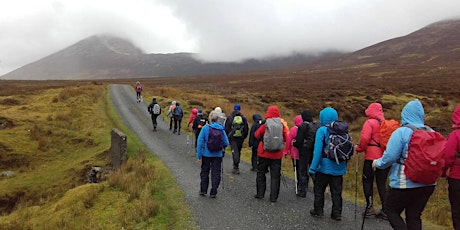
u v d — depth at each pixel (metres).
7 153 18.06
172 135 19.56
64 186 14.94
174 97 38.09
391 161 4.88
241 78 126.38
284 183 10.18
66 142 20.30
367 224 6.94
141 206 8.08
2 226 9.35
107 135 20.81
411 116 4.97
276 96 45.72
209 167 8.96
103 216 8.34
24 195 14.56
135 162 12.94
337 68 165.62
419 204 4.94
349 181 11.11
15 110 27.14
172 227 7.08
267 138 8.11
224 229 6.86
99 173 15.09
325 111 6.85
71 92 35.50
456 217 5.62
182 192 9.39
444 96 43.84
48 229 8.38
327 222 7.09
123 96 39.34
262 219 7.32
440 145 4.64
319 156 6.81
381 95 45.72
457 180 5.53
